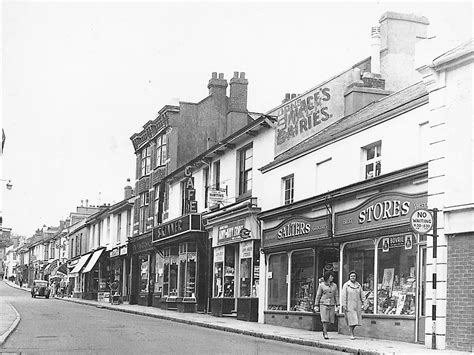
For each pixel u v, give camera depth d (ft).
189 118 123.85
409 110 56.18
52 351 43.73
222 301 90.27
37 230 358.84
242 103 119.44
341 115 83.56
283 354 44.19
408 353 44.24
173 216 118.52
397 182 54.65
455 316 47.06
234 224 88.38
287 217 74.33
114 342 50.62
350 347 48.16
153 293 129.08
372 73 82.99
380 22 85.81
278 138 83.76
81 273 193.47
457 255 47.52
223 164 98.17
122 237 155.63
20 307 111.75
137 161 147.02
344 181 65.36
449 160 48.93
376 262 57.72
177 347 47.39
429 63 51.13
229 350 46.09
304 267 70.64
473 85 47.73
